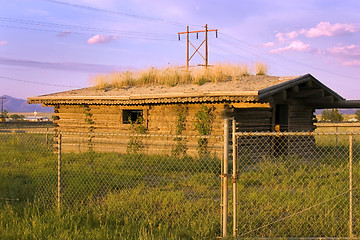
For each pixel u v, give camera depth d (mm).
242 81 17062
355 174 10734
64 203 7777
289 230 6422
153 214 7039
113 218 7055
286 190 8516
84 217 7195
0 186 9609
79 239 5938
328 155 15586
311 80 16922
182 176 11273
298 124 18406
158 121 16422
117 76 20484
